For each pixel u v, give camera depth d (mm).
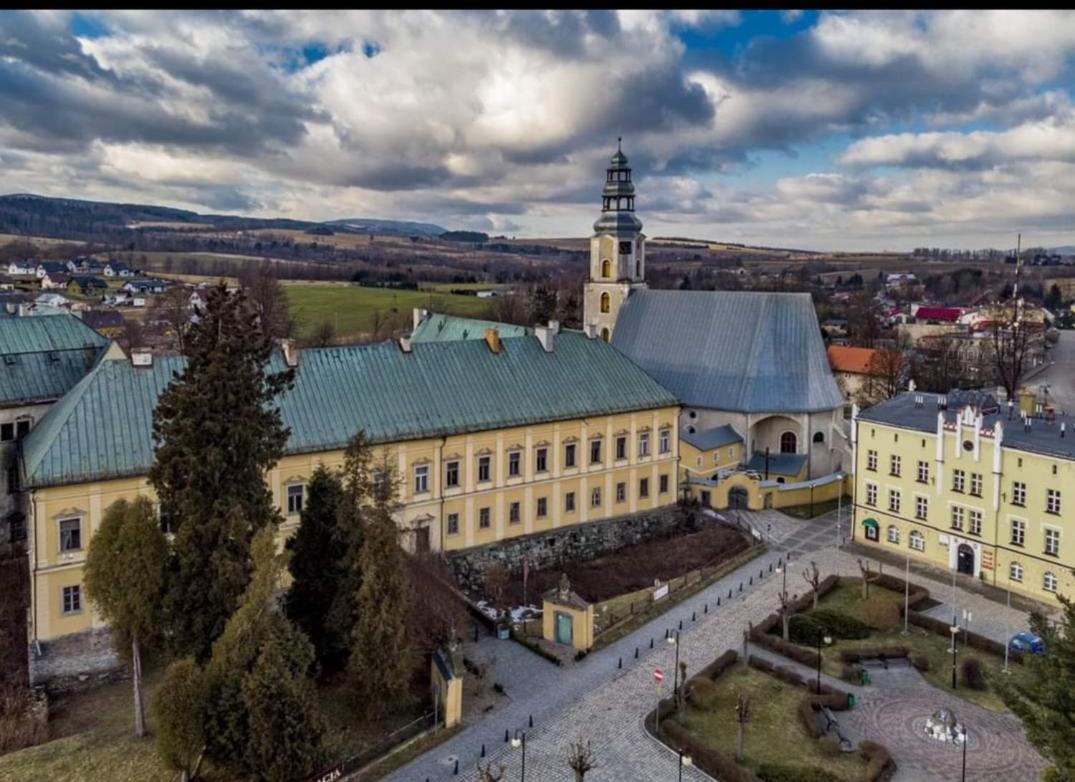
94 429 61062
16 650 60000
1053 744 37312
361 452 54500
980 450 73750
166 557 48094
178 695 42438
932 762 48375
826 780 45875
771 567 77812
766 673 58219
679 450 95812
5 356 78625
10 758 47438
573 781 46312
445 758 48281
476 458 77375
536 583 76500
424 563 65312
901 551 81312
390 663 49719
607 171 119062
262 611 44969
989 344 178000
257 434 49500
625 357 93250
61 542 58188
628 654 61250
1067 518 67812
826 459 103125
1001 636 63812
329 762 46188
